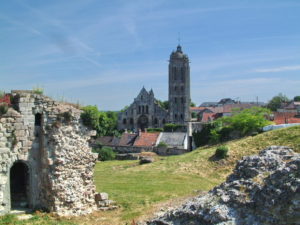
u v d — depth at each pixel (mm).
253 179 13180
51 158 17828
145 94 111750
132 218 18078
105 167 41375
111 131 99562
